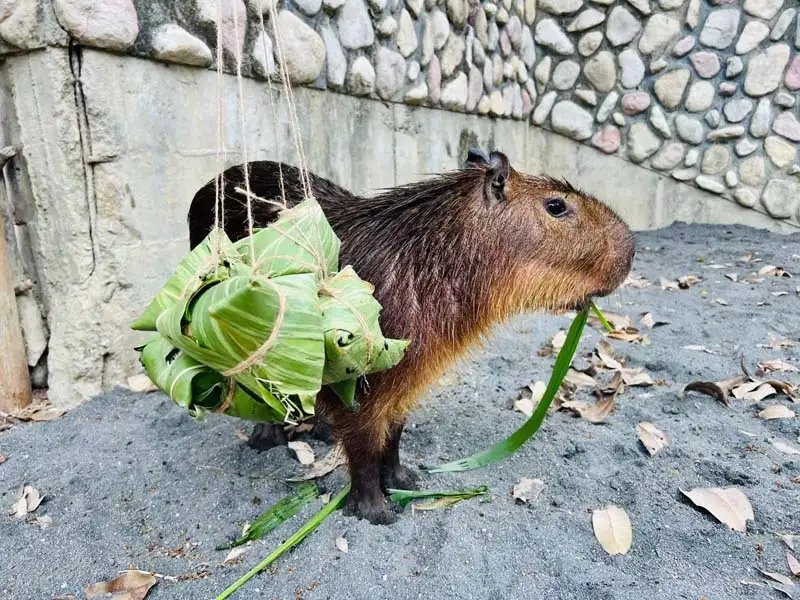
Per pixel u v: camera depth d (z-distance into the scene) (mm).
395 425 877
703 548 743
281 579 713
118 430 1052
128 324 1180
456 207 826
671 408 1113
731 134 2607
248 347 523
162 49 1125
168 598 690
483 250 823
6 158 1084
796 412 1075
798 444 979
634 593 669
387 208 858
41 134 1066
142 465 950
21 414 1124
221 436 1040
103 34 1028
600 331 1539
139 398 1160
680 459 938
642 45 2652
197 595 695
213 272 588
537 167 2924
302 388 542
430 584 696
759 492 837
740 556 725
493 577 703
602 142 2791
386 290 790
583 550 750
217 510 852
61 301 1139
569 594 675
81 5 994
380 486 878
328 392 766
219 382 597
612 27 2682
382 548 755
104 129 1075
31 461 956
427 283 797
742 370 1261
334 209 917
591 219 866
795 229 2605
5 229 1129
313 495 867
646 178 2771
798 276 1961
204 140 1267
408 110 1967
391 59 1816
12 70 1064
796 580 685
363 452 803
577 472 926
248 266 594
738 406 1116
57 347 1142
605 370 1298
